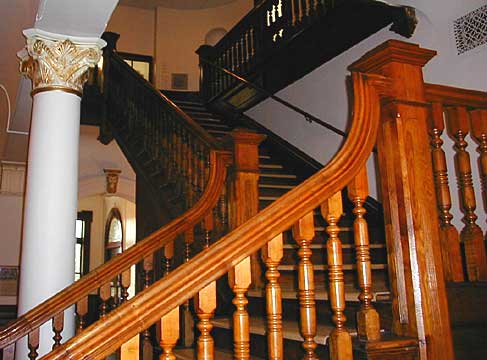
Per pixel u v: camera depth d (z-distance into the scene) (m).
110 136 6.89
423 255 1.95
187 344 3.27
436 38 4.09
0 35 4.08
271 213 1.76
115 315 1.50
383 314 2.13
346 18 5.02
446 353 1.89
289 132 6.11
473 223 2.34
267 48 6.35
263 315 3.10
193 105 7.90
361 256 1.91
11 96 5.14
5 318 6.95
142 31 10.18
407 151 2.04
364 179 1.97
